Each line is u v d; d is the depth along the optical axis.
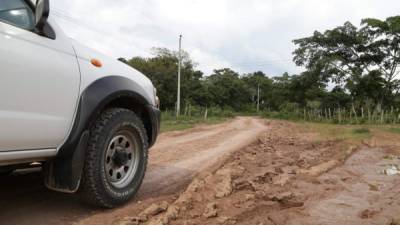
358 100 39.94
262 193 4.35
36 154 2.95
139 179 3.83
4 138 2.65
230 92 80.75
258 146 9.68
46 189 4.07
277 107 77.56
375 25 38.69
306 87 46.34
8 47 2.66
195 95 59.31
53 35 3.11
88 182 3.28
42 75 2.89
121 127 3.55
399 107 38.31
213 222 3.32
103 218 3.30
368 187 5.15
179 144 9.16
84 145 3.22
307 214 3.71
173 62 57.66
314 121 37.72
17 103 2.71
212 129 16.70
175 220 3.32
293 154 8.30
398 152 9.41
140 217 3.30
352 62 42.91
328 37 42.25
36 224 3.10
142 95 3.85
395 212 3.85
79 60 3.29
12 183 4.26
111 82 3.49
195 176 5.27
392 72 40.84
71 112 3.15
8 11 2.81
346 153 8.73
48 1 2.86
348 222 3.49
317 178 5.63
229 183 4.62
